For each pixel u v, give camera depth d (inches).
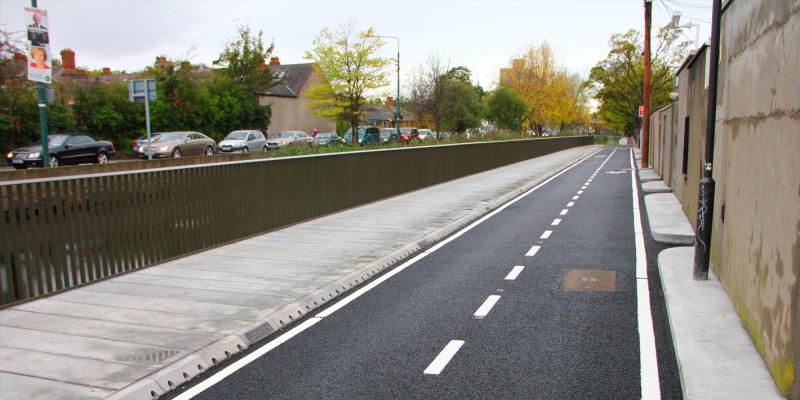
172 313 256.1
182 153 1235.9
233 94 1835.6
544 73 2677.2
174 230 364.8
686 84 558.6
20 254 270.7
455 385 188.2
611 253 390.9
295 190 504.7
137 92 812.6
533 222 532.7
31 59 697.6
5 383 185.0
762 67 214.4
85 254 303.1
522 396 179.5
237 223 426.0
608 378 191.9
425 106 1989.4
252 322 244.1
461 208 609.3
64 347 215.8
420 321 254.2
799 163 161.5
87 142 1061.8
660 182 868.0
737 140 261.6
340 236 446.6
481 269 350.9
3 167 1092.5
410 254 398.6
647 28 1208.2
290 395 183.6
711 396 168.7
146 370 194.9
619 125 3225.9
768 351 187.3
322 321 257.1
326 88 1733.5
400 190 744.3
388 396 181.2
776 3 195.0
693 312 245.6
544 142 1923.0
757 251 209.8
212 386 191.9
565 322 249.3
